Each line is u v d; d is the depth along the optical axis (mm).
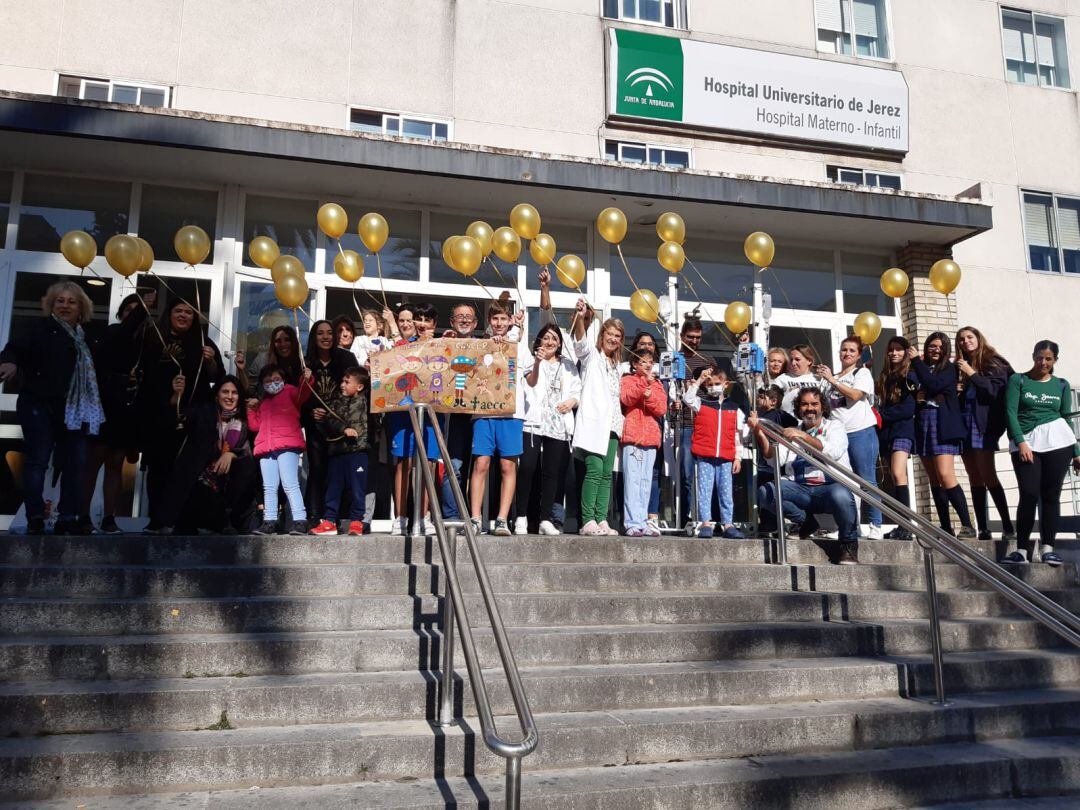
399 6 9773
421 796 3422
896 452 7406
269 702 3955
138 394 5914
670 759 4008
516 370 6375
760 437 7039
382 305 9000
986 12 12062
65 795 3408
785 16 11211
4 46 8516
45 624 4445
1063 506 9453
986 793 4059
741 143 10609
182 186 8500
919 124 11367
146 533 5730
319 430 6504
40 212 8141
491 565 5430
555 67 10180
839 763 4008
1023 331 11086
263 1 9312
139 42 8883
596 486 6703
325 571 5074
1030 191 11648
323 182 8562
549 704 4273
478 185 8625
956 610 5953
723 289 10062
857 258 10555
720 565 5898
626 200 8977
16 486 7656
